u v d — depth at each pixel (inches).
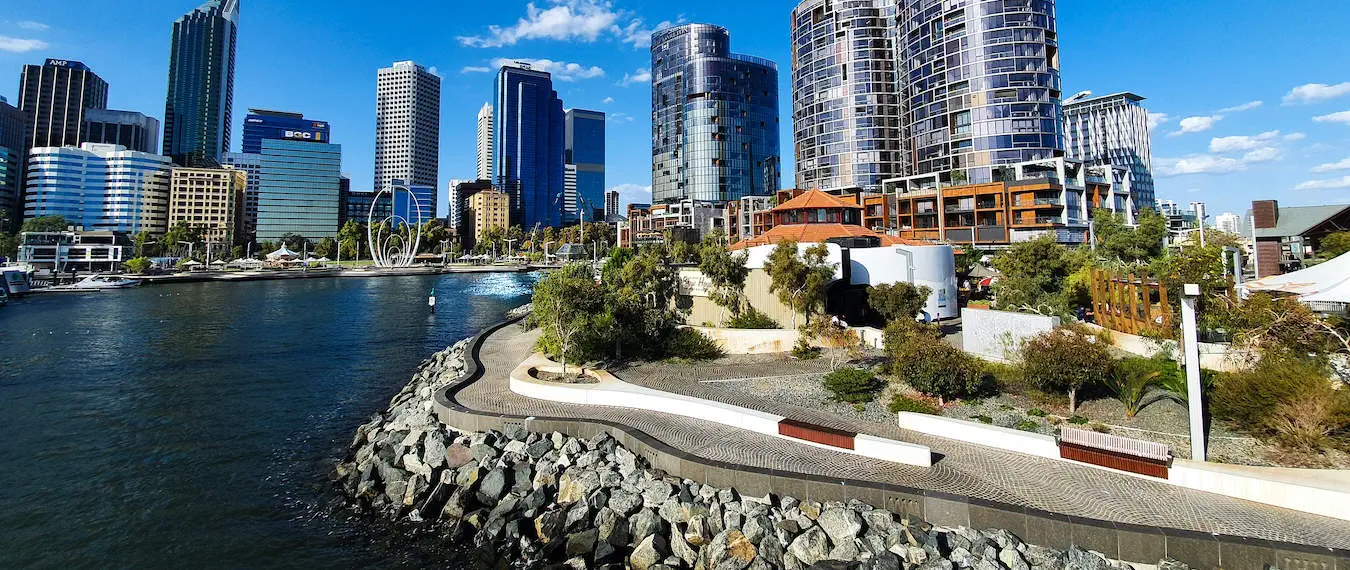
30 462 913.5
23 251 5738.2
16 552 652.7
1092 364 842.2
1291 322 873.5
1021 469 676.7
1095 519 549.0
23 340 2046.0
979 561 541.0
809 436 778.8
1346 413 639.8
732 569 566.9
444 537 696.4
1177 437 754.2
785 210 2169.0
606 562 611.5
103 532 703.7
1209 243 1740.9
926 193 4195.4
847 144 5885.8
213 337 2153.1
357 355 1867.6
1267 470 602.2
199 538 694.5
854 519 589.3
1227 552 498.6
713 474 692.1
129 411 1197.7
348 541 692.1
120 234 6973.4
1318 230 1836.9
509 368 1320.1
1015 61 4475.9
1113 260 2113.7
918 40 5068.9
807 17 6328.7
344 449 1006.4
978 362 984.9
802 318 1471.5
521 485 762.8
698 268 1668.3
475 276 6683.1
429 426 949.2
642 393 973.8
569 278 1261.1
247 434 1072.2
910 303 1352.1
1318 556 476.1
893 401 950.4
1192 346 671.8
